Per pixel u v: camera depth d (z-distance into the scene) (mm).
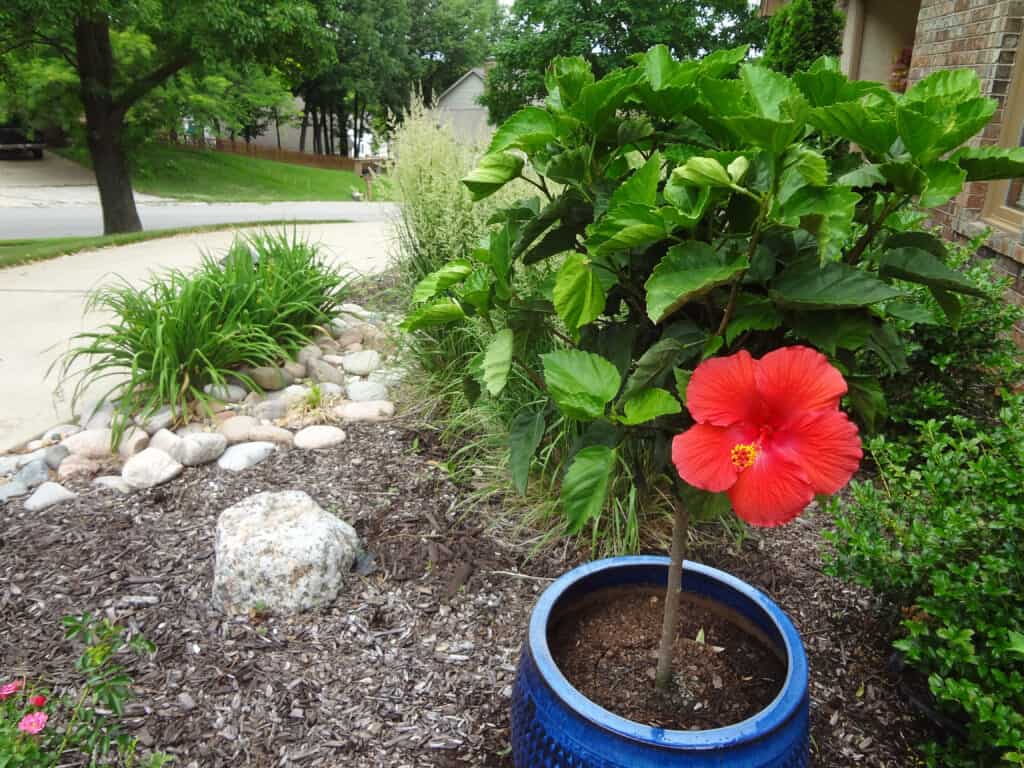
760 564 2523
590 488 1175
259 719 1912
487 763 1812
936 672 1781
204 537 2645
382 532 2682
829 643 2180
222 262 4457
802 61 6656
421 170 4133
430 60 39812
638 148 1280
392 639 2203
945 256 1164
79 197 18125
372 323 4613
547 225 1290
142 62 10930
